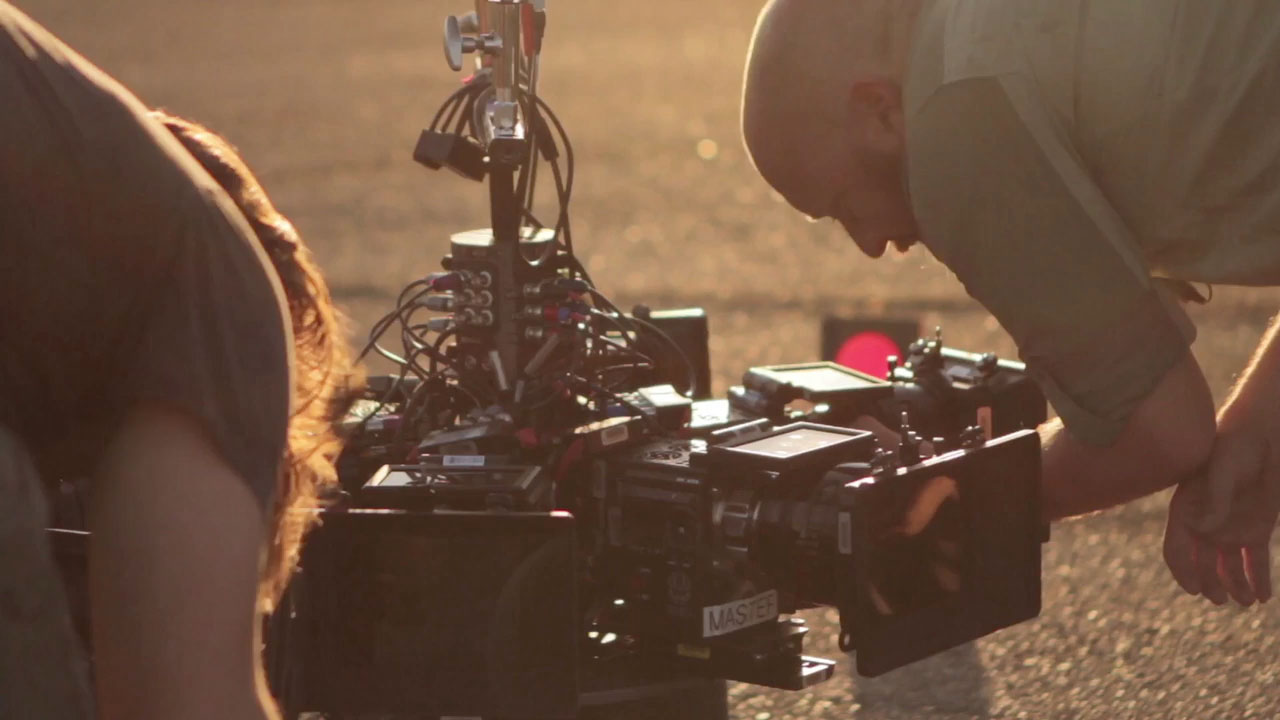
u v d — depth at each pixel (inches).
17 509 58.8
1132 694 155.0
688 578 104.9
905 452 98.6
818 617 178.1
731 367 289.0
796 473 101.1
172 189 61.8
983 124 90.5
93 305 61.1
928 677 160.2
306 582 94.9
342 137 569.9
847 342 199.3
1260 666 160.6
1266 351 101.8
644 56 814.5
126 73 739.4
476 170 116.4
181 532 60.8
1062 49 90.8
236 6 1035.9
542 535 91.7
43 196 59.6
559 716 93.4
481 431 108.2
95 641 62.4
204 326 62.2
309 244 405.7
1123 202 93.5
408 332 120.4
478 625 93.0
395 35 892.0
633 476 106.7
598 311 123.0
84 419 64.0
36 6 1008.9
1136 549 194.5
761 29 103.5
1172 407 94.0
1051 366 94.0
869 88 99.3
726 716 116.0
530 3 116.0
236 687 62.1
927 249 105.8
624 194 472.1
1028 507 103.5
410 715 97.1
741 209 448.1
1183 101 89.8
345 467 114.7
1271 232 91.6
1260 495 100.1
